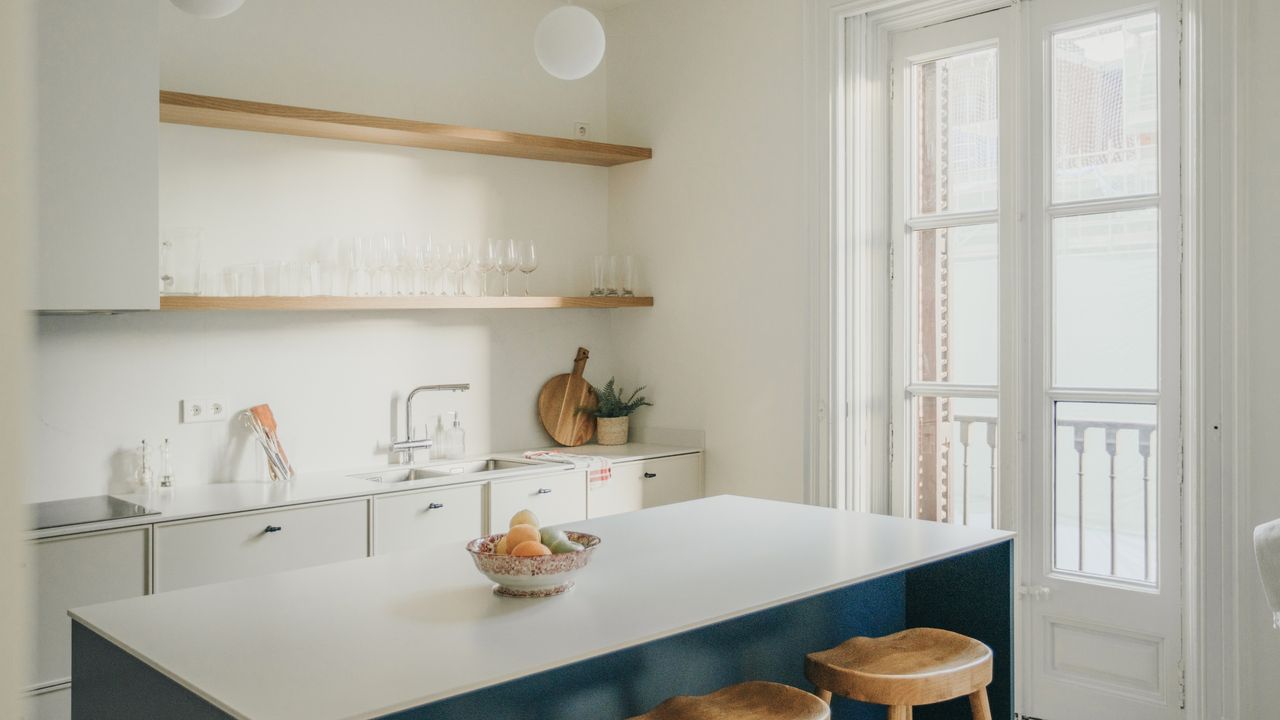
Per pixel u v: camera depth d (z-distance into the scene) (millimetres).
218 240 3662
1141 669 3326
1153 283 3314
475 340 4414
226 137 3689
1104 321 3422
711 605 1919
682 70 4547
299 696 1449
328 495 3369
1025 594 3582
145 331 3469
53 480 3268
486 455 4438
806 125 4031
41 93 2791
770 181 4199
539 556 1955
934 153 3891
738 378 4348
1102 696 3402
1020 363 3580
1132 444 3355
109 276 2906
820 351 4008
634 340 4824
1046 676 3551
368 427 4066
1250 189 2967
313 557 3324
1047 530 3541
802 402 4098
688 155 4527
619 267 4785
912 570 2799
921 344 3938
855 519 2840
